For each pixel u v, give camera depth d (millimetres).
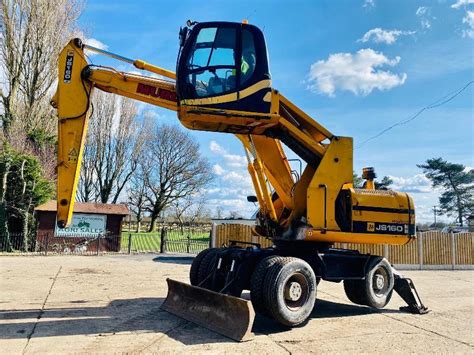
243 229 16109
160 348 5199
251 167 8016
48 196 19594
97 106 40344
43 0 25453
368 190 7965
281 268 6477
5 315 6688
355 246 15891
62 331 5840
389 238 7879
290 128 7391
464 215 62844
